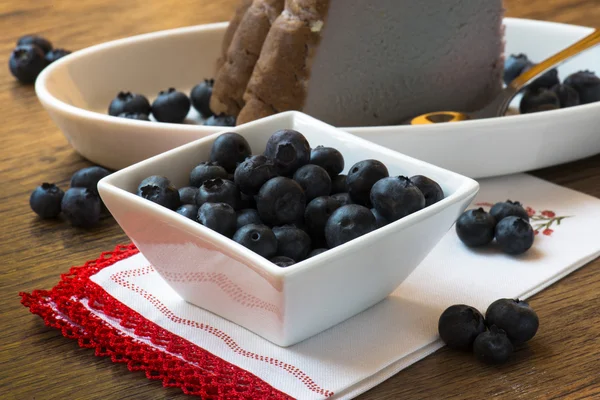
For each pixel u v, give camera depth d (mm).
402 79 667
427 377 474
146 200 484
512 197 594
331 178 523
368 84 657
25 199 608
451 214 491
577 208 581
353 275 475
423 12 653
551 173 621
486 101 705
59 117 624
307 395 461
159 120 682
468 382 471
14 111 722
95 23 910
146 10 949
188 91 741
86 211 572
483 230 543
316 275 460
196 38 736
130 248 552
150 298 516
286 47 632
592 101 677
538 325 484
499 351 474
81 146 629
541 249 547
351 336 492
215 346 487
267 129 548
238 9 698
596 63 709
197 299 507
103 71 714
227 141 523
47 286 532
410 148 591
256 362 478
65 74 693
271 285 458
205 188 501
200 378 470
